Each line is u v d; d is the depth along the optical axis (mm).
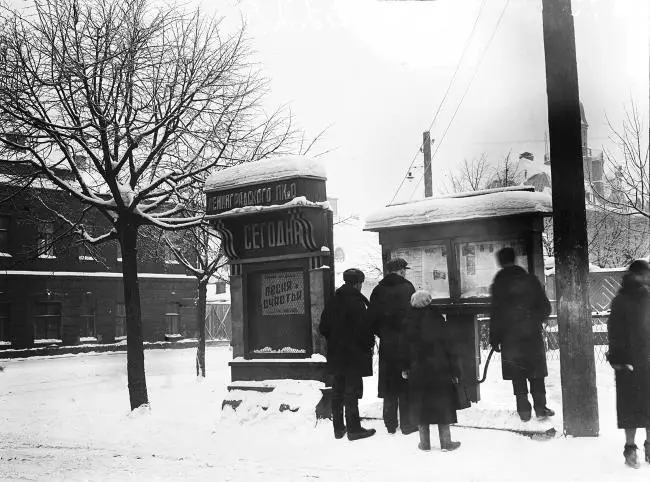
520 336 9211
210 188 12570
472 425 9492
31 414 15680
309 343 11672
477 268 10727
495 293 9414
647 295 7602
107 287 37938
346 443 9555
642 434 8984
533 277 9336
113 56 13898
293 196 11609
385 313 9672
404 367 8805
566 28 9133
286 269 12070
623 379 7496
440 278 11047
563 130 9109
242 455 9430
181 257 23156
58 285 35969
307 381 11484
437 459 8219
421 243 11211
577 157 9078
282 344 12094
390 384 9664
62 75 13820
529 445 8570
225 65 15500
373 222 11398
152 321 40094
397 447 9016
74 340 36406
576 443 8461
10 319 34156
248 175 12102
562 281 9000
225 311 51625
